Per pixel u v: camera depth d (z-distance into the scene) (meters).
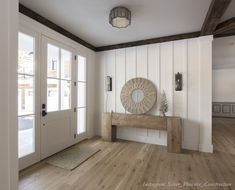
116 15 2.34
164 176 2.32
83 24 3.02
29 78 2.60
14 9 0.57
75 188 2.03
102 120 3.99
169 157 2.97
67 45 3.38
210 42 3.18
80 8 2.45
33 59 2.65
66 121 3.41
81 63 3.92
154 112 3.73
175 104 3.52
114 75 4.18
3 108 0.53
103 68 4.32
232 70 7.52
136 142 3.85
